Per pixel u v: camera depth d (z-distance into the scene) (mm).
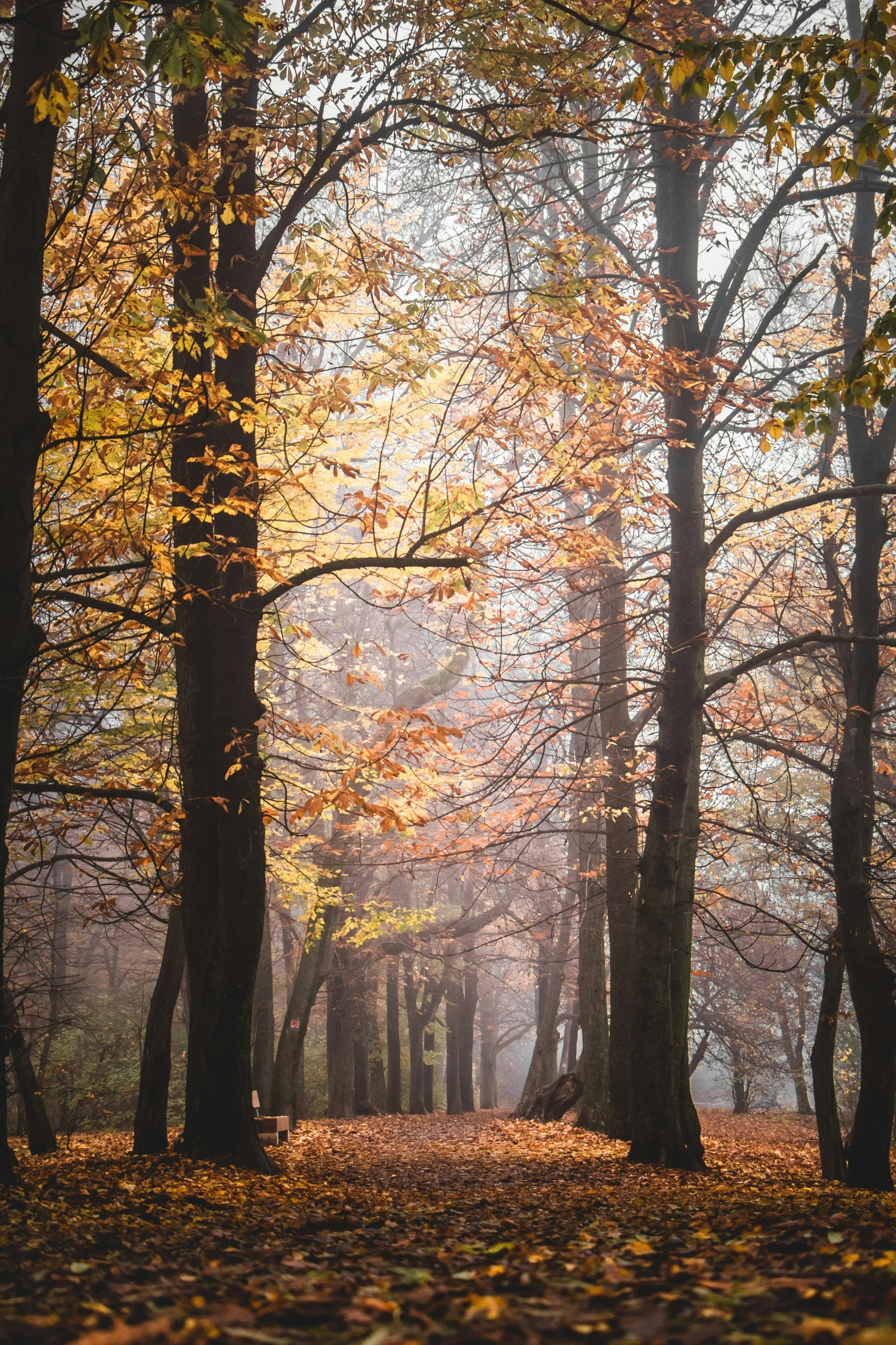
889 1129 13406
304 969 23172
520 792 17000
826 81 7918
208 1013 11250
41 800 12266
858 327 17000
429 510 11125
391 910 25703
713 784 17281
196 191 9211
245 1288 3602
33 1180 9750
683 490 15414
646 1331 2537
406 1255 4660
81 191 8180
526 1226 6492
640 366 12219
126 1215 6805
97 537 9555
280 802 12648
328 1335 2643
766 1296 2945
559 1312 2918
